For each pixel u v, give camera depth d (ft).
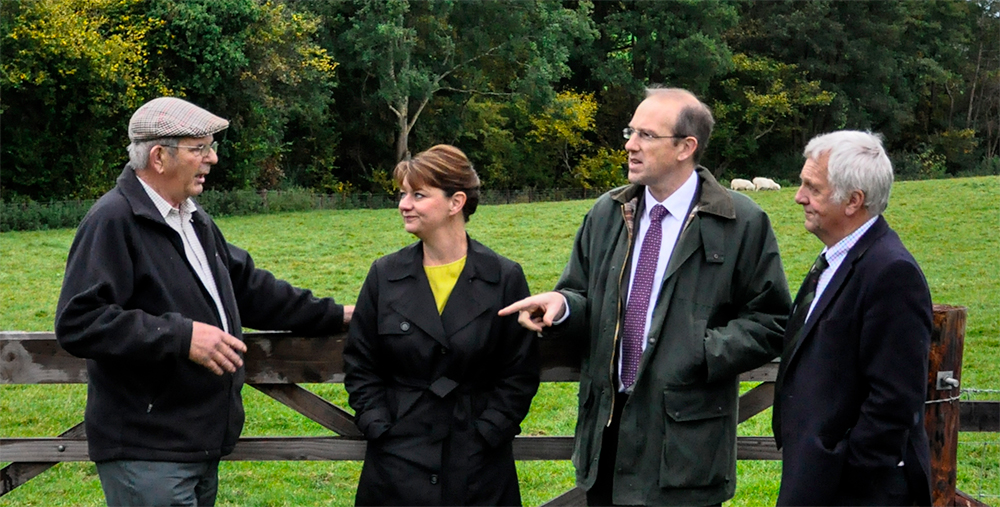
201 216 10.48
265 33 94.32
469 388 10.14
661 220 10.24
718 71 146.92
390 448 9.98
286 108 103.45
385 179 126.21
